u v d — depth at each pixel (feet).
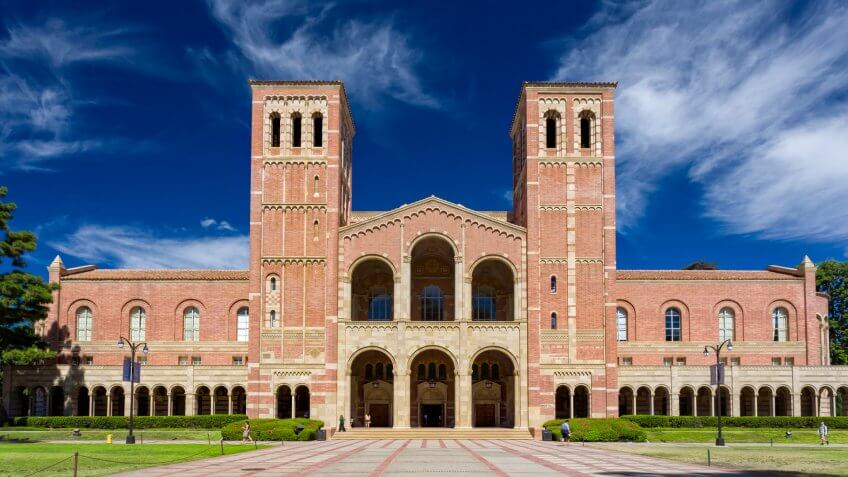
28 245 251.80
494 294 294.25
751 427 262.88
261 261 263.29
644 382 274.77
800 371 275.59
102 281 303.27
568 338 262.06
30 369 273.75
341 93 278.46
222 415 264.11
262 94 273.95
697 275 305.53
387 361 284.00
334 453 173.17
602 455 169.07
